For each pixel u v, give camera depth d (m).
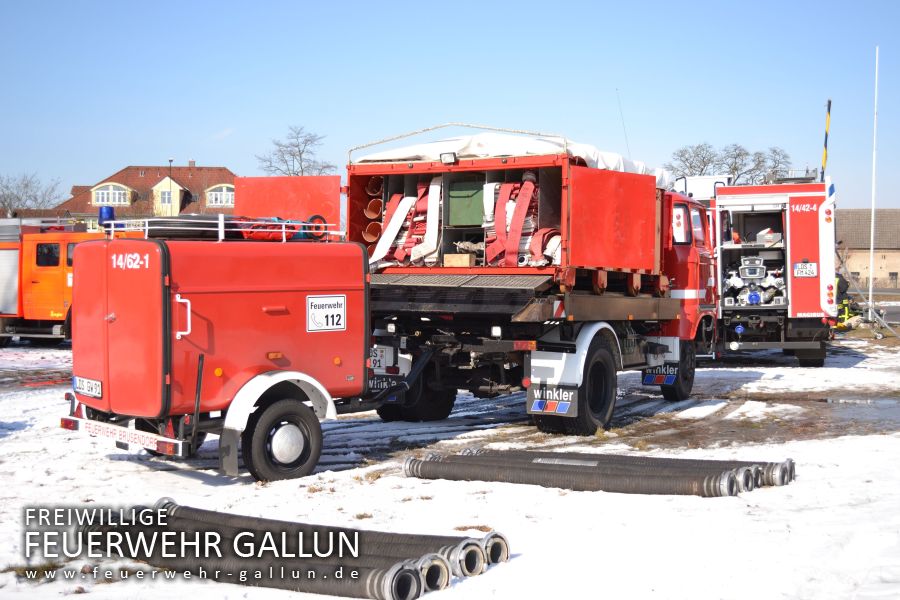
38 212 61.56
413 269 10.83
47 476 8.06
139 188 83.69
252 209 11.57
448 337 10.65
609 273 11.05
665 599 4.58
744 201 18.75
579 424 10.41
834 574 4.86
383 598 4.71
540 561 5.32
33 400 13.23
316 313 8.59
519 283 9.82
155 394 7.62
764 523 6.03
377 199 11.58
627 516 6.40
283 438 8.00
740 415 12.23
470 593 4.80
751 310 18.91
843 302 28.36
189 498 7.17
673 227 13.34
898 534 5.59
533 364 10.39
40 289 22.20
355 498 7.18
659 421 11.75
